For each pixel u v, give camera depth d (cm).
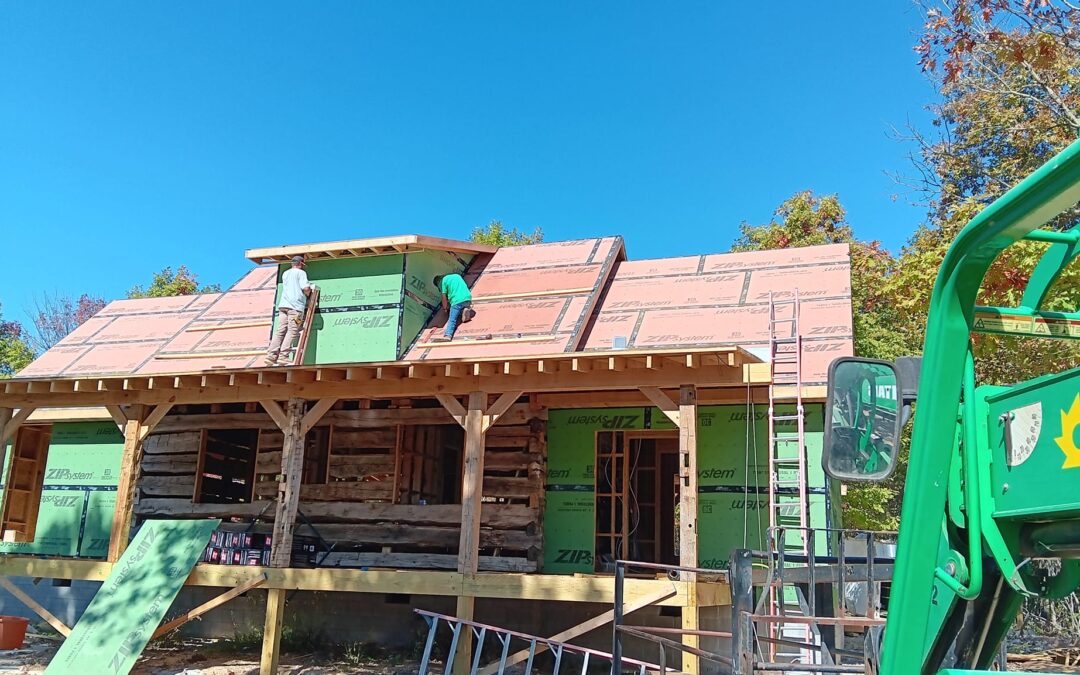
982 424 250
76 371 1502
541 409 1233
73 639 1067
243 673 1116
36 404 1262
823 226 2491
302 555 1182
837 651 622
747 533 1119
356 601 1289
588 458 1227
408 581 1028
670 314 1269
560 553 1205
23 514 1634
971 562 240
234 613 1348
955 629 290
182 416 1401
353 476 1286
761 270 1346
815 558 693
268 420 1359
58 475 1494
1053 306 834
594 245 1494
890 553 1134
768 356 1114
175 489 1389
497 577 997
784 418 1128
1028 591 247
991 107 1507
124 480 1194
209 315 1580
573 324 1248
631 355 953
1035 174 196
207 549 1177
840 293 1238
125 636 1048
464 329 1330
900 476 1666
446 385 1080
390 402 1310
